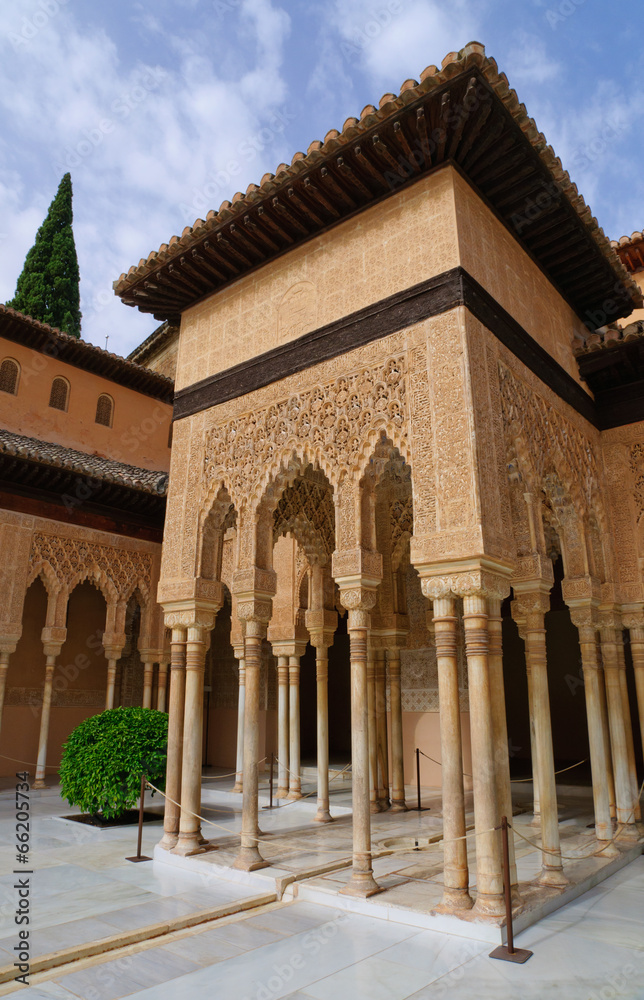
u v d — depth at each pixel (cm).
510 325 537
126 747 711
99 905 442
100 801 690
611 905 440
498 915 381
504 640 1270
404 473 801
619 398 696
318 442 540
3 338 1142
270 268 630
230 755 1229
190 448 659
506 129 473
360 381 521
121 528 1102
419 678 973
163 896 462
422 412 473
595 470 667
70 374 1237
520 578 519
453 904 396
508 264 566
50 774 1095
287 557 941
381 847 582
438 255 496
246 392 615
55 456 980
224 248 620
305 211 568
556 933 387
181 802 575
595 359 665
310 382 560
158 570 1141
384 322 517
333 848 577
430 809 781
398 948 367
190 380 684
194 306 706
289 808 819
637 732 1095
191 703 591
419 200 521
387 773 810
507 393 509
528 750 1214
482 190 540
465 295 476
